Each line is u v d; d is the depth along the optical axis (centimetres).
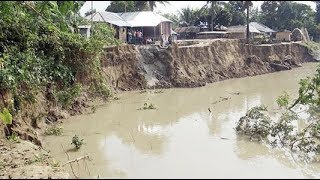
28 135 1867
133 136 2100
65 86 2578
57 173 1380
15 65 2039
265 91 3578
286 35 4922
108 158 1670
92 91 2942
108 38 3762
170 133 2155
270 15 5497
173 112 2758
